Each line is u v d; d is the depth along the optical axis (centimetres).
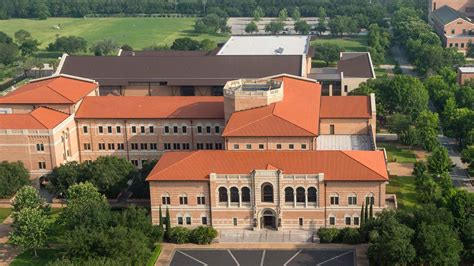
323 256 16200
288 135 18638
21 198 17638
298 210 17338
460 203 16138
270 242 17000
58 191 19612
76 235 15112
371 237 15550
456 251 14825
